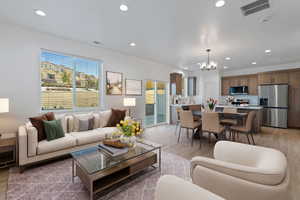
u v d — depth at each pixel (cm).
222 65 617
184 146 350
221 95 745
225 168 108
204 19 253
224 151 162
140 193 178
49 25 283
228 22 262
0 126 271
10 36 279
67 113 353
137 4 214
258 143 369
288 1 202
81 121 321
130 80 487
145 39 346
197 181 118
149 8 223
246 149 151
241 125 392
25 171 225
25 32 294
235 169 104
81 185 191
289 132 486
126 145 214
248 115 344
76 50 365
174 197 80
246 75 665
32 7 224
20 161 216
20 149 216
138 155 203
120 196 172
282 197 90
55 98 346
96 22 269
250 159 145
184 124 379
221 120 403
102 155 201
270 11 227
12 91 281
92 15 245
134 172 200
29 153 221
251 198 97
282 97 546
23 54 292
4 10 232
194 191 76
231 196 104
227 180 105
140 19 256
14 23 276
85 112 383
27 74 298
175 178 88
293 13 231
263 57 489
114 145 209
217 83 721
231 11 228
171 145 357
